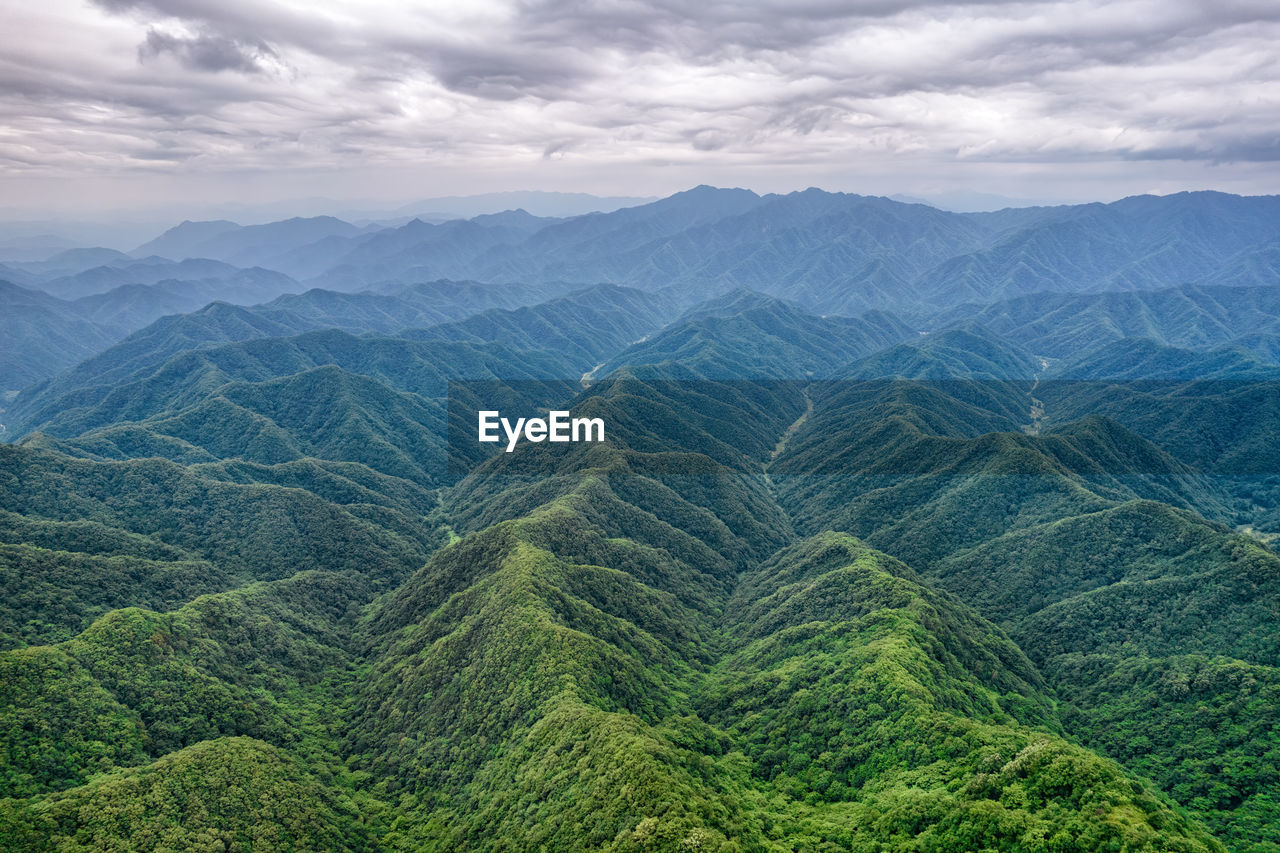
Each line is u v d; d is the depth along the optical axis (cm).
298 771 14100
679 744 13950
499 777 13225
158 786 11919
